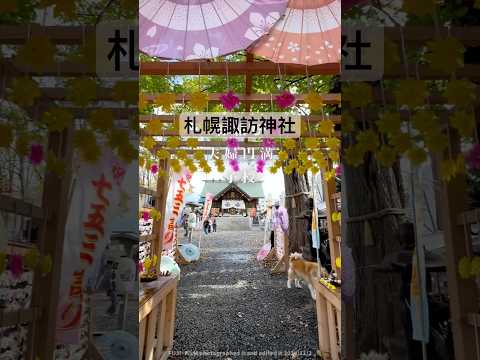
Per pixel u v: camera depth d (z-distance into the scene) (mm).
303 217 5938
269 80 4223
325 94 2842
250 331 3826
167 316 3311
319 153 3350
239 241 12898
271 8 2244
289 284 5656
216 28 2332
